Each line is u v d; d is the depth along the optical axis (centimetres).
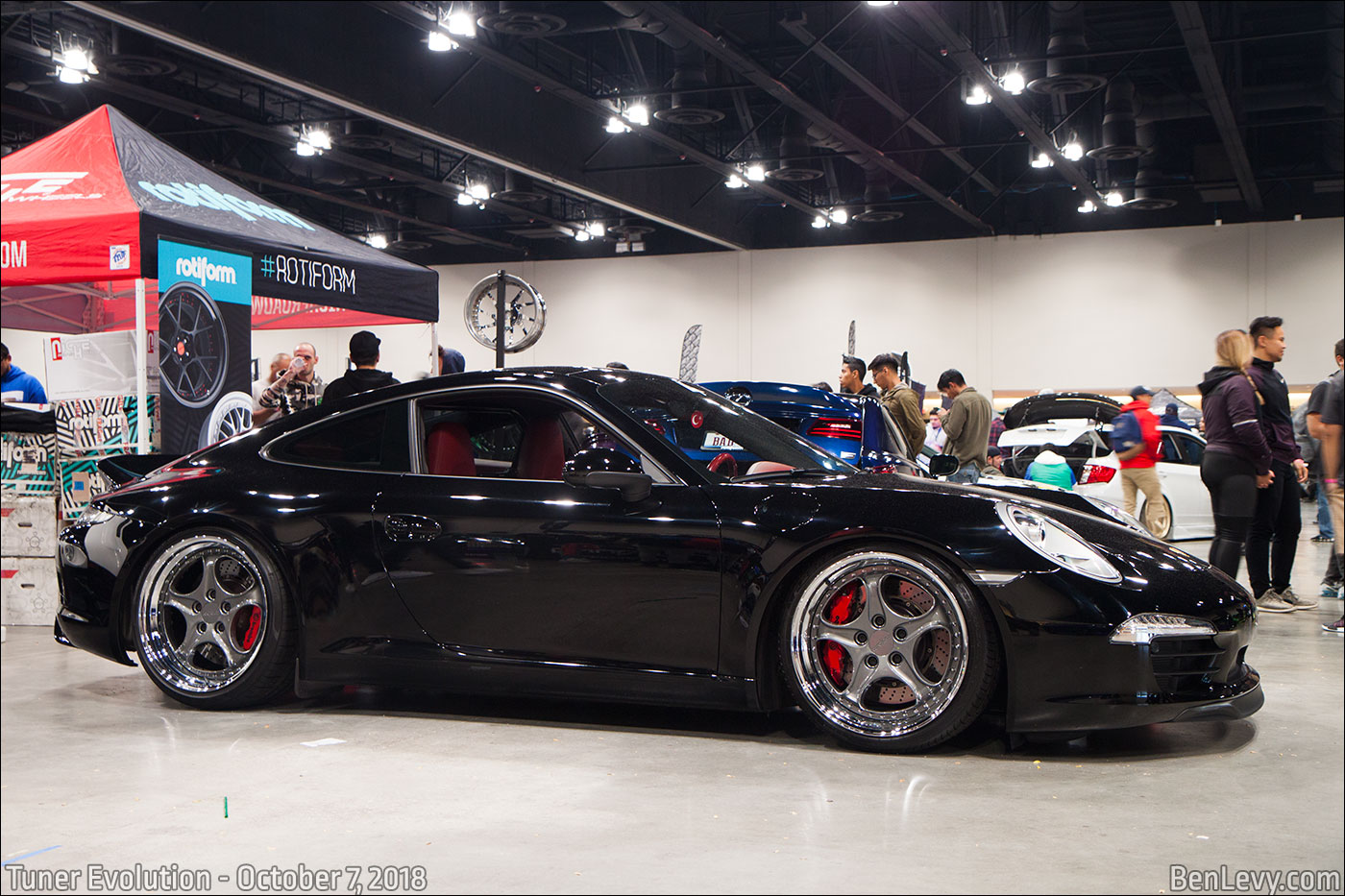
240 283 579
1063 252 2338
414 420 356
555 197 2391
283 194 2342
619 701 318
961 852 222
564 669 321
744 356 2553
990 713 314
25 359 2339
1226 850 223
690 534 311
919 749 296
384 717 347
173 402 539
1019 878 207
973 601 289
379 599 340
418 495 342
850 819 243
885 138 1891
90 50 1536
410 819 245
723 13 1722
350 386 588
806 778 277
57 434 567
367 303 672
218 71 1700
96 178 558
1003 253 2377
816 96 1742
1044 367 2347
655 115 1617
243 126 1767
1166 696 288
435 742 315
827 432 517
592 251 2672
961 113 2062
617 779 277
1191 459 1084
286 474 360
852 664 303
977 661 289
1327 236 2164
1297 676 421
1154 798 259
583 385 347
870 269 2467
